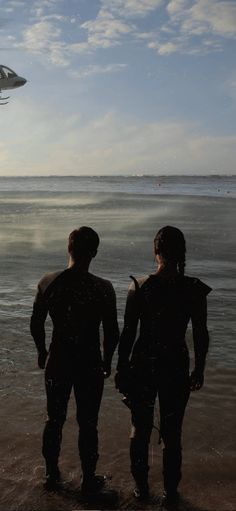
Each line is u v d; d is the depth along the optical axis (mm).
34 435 3748
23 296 8195
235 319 6926
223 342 5980
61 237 16391
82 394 3084
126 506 2957
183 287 2941
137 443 3020
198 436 3779
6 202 41406
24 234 17438
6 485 3123
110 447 3619
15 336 6121
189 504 2975
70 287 3059
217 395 4516
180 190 69062
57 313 3072
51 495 3037
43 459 3428
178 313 2930
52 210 30797
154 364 2926
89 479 3062
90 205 35906
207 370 5105
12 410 4156
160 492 3098
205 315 2951
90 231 3117
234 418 4074
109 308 3062
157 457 3516
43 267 10734
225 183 110375
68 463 3414
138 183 115750
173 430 2975
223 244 14664
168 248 2945
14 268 10609
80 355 3047
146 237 16453
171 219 23875
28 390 4562
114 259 11750
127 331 2961
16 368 5090
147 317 2943
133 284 3002
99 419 4051
